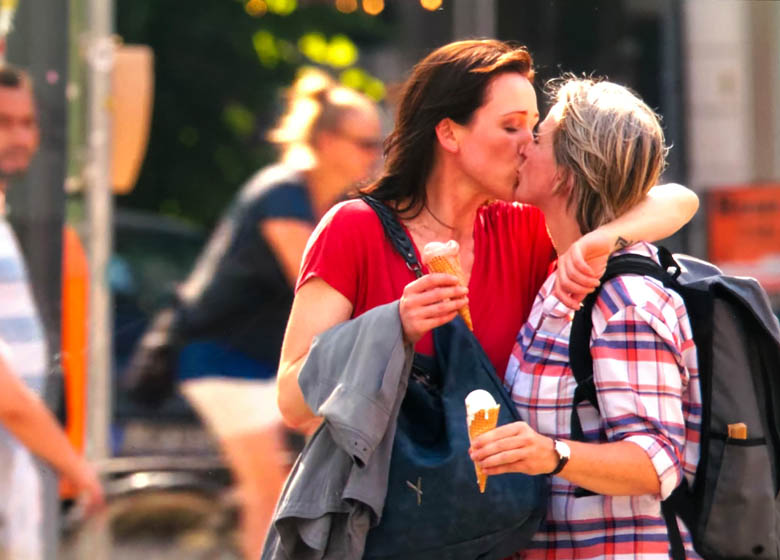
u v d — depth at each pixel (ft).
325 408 27.14
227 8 92.53
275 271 53.31
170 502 58.80
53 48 50.11
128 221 83.41
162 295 79.36
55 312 49.39
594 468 26.96
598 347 28.12
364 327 27.55
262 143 92.22
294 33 88.48
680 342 28.55
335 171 52.85
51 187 49.52
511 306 30.89
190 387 54.95
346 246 29.40
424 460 27.81
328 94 53.47
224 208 91.76
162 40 92.53
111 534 57.72
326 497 27.89
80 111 57.82
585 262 27.32
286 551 28.66
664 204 29.60
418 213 30.63
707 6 71.15
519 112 29.76
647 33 71.41
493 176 29.86
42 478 44.93
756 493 28.50
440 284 27.07
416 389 28.73
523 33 69.87
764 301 28.86
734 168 71.41
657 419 27.63
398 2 74.64
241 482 55.67
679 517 28.84
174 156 92.22
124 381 63.00
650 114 29.63
